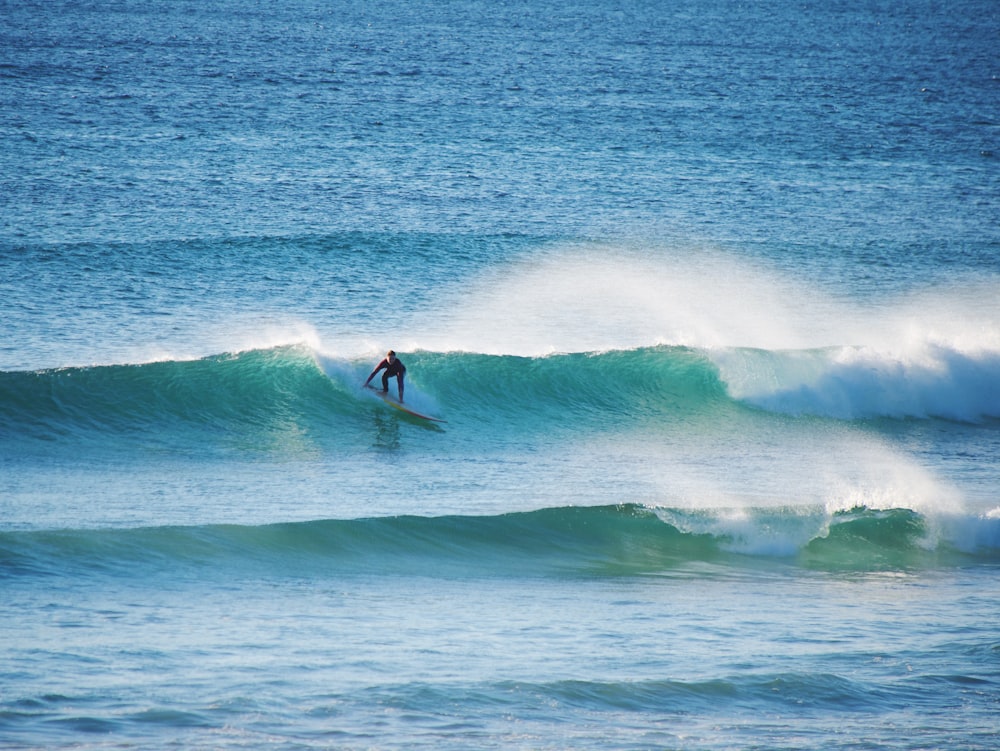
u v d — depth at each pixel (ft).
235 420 224.53
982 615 133.69
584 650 112.37
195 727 85.05
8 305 289.74
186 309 301.84
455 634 116.37
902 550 168.25
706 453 227.81
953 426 263.90
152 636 108.37
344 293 333.21
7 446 199.21
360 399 237.86
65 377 221.46
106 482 178.70
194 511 161.38
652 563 156.25
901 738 91.61
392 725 88.33
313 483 186.19
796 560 161.99
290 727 86.38
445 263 377.30
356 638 112.57
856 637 121.60
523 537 159.94
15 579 124.16
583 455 221.05
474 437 231.09
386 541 153.07
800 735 91.30
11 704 86.89
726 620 127.75
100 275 327.06
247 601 124.88
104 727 83.76
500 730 88.79
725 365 271.28
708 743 88.48
